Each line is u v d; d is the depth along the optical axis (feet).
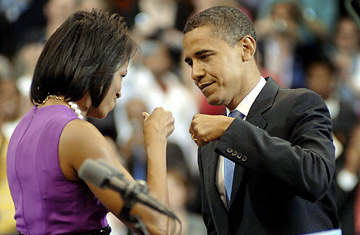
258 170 18.72
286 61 54.29
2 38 52.31
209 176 21.66
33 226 18.47
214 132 19.27
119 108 48.21
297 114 19.89
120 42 19.24
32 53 51.47
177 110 49.11
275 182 19.84
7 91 46.57
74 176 18.03
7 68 51.06
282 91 21.04
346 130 51.11
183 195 43.93
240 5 55.06
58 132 18.07
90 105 19.21
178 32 52.90
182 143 47.91
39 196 18.24
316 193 18.40
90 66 18.66
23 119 19.71
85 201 18.34
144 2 52.95
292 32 54.95
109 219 42.34
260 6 55.62
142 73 49.96
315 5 57.93
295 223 19.69
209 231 22.40
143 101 48.08
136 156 45.96
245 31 21.02
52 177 18.04
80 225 18.22
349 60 55.83
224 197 21.08
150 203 15.67
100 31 18.99
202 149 22.80
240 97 21.17
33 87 19.30
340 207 46.57
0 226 39.37
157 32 52.08
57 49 18.79
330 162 18.85
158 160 19.01
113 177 15.17
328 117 20.39
